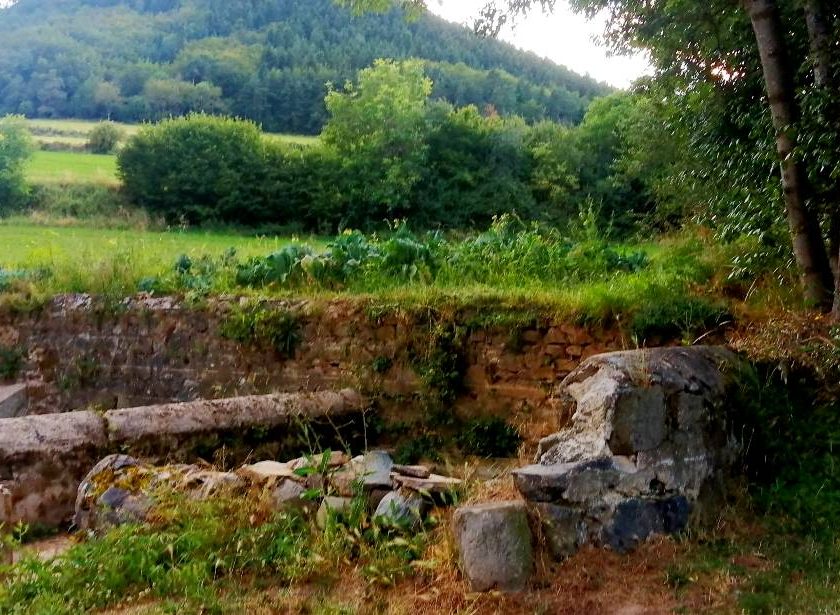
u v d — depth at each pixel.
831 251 5.97
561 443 4.21
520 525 3.70
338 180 22.31
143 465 5.14
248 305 8.44
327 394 7.25
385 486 4.54
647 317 6.25
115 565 3.94
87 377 9.40
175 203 22.59
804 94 5.67
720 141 7.32
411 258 8.84
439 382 7.21
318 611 3.52
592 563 3.74
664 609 3.34
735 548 3.90
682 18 6.94
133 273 9.98
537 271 8.59
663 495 4.05
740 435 4.61
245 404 6.66
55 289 10.04
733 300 6.58
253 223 22.28
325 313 7.95
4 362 9.81
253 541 4.16
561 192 20.80
